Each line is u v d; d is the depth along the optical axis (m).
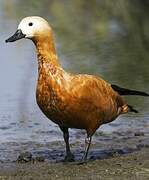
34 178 11.27
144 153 12.89
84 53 24.91
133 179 10.95
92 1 36.12
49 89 11.92
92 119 12.23
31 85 19.62
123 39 28.30
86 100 11.98
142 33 29.45
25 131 15.02
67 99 11.84
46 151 13.44
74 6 36.84
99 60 23.52
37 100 12.20
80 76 12.08
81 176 11.28
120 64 22.56
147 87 19.12
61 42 27.62
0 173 11.79
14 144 13.98
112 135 14.59
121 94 13.16
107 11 34.38
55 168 11.98
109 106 12.53
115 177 11.10
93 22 32.69
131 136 14.49
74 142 14.10
